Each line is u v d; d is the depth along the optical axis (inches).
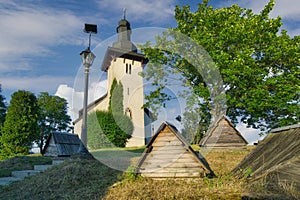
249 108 442.9
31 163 311.7
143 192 133.0
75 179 180.5
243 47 469.4
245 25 490.0
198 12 533.0
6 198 178.9
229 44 477.1
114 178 168.6
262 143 131.3
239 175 122.3
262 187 93.4
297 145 94.4
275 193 87.9
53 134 398.0
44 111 1194.0
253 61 446.0
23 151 667.4
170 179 149.3
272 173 89.0
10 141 676.1
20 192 186.2
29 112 720.3
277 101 443.2
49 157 358.6
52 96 1258.6
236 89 458.3
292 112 469.7
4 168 296.4
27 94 737.0
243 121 510.6
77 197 148.9
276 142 117.4
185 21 538.9
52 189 174.7
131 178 153.3
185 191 125.6
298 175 82.9
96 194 146.6
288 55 477.4
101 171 187.3
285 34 517.3
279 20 505.7
